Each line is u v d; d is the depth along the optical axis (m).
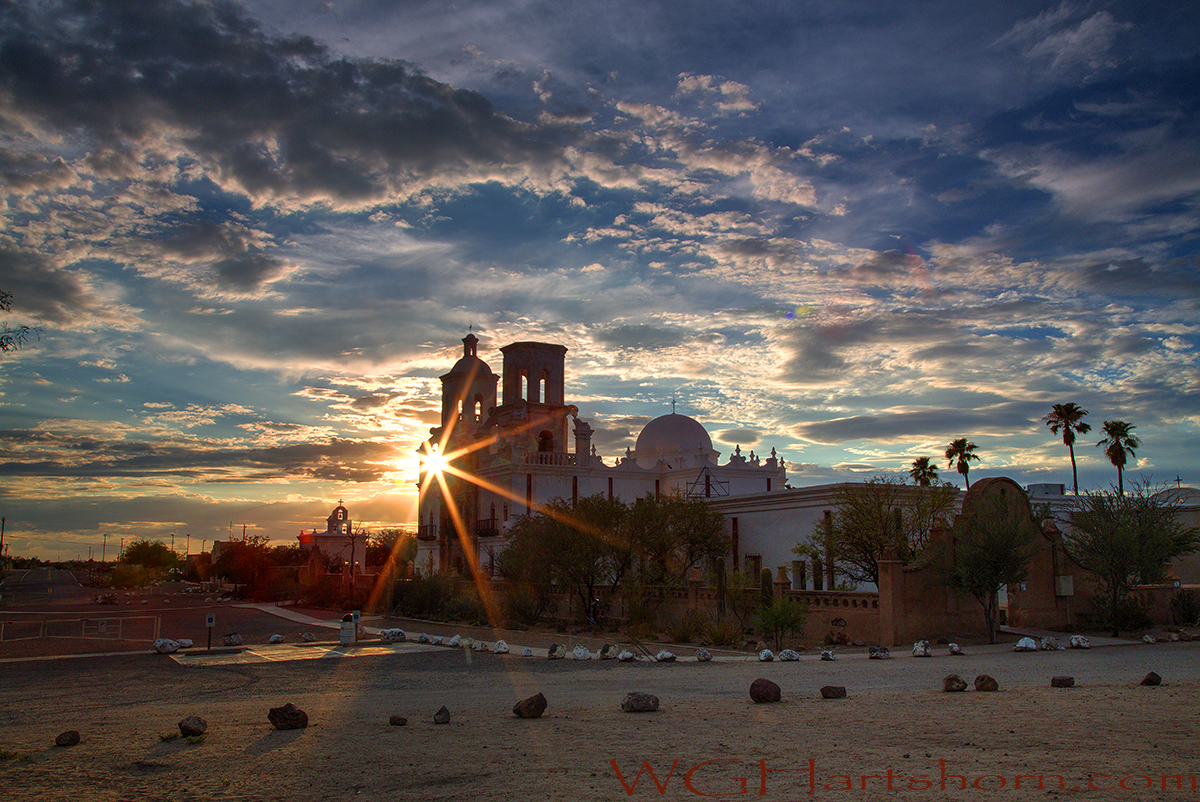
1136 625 33.59
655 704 13.89
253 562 90.00
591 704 15.37
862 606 30.50
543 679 21.02
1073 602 35.06
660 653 25.39
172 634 41.03
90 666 27.72
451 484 74.81
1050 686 16.06
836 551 41.84
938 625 30.28
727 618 35.53
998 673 19.38
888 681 18.17
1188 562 52.75
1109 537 33.41
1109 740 10.37
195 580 142.50
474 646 30.25
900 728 11.48
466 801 8.09
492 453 70.81
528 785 8.70
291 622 49.00
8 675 25.66
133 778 9.63
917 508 40.22
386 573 58.97
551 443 72.50
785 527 50.75
